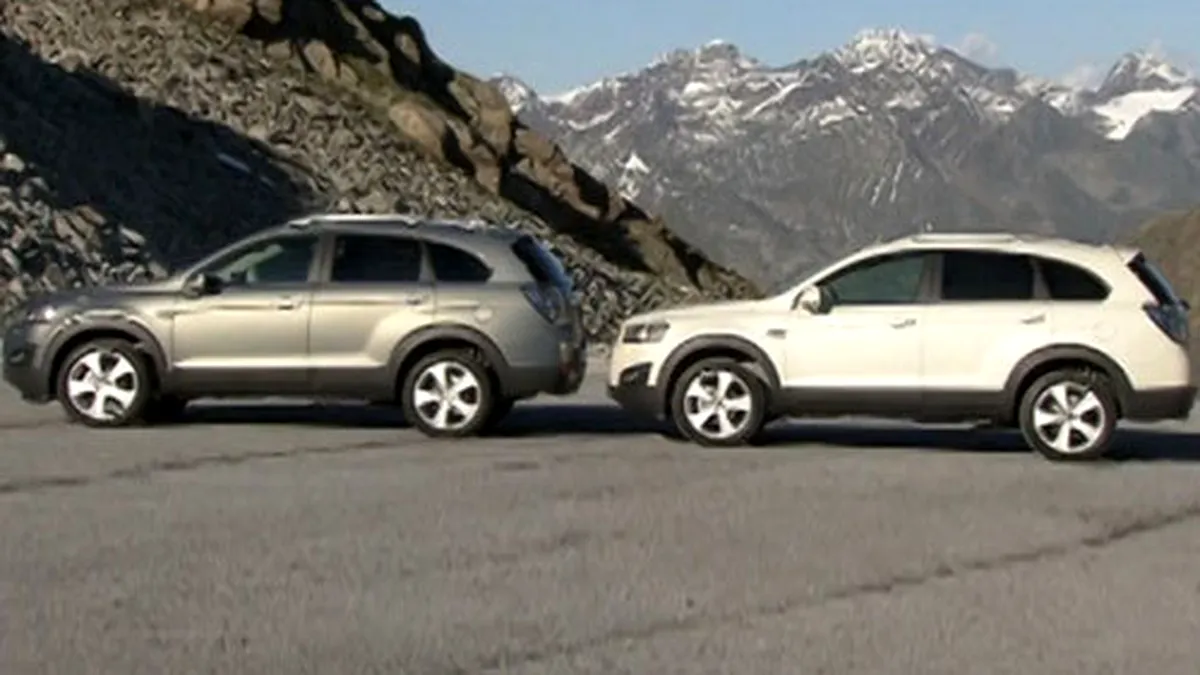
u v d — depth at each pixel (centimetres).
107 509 1396
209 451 1742
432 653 980
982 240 1778
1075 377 1739
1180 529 1370
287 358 1878
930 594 1134
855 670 957
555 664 963
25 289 3559
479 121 6725
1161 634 1038
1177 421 2005
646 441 1881
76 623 1034
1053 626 1055
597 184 6806
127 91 5209
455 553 1243
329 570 1180
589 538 1302
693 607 1094
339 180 5425
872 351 1772
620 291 5506
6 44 4906
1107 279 1747
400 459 1706
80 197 4219
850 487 1559
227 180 4997
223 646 988
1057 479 1625
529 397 1947
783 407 1805
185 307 1895
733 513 1414
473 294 1875
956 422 1814
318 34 6331
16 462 1647
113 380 1916
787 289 1831
